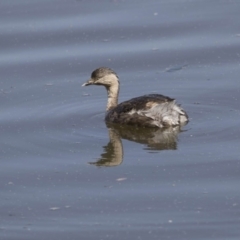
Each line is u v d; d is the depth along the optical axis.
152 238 12.30
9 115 17.64
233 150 15.31
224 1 23.58
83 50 21.14
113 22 22.55
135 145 15.89
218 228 12.52
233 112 17.20
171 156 15.22
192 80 19.17
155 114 16.67
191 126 16.61
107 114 17.38
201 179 14.22
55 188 14.16
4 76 19.84
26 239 12.45
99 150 15.72
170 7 23.36
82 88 19.16
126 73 19.86
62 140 16.27
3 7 23.59
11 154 15.67
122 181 14.30
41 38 21.81
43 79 19.66
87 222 12.90
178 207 13.24
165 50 20.94
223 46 20.95
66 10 23.36
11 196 13.92
